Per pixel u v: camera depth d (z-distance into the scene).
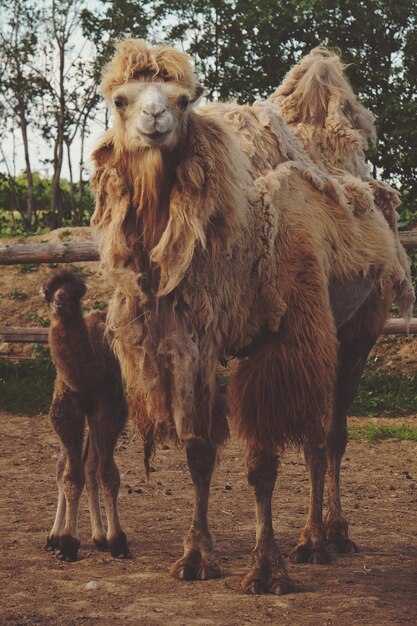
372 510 8.41
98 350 6.53
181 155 5.65
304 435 6.05
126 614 5.28
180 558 6.46
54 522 7.04
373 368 14.90
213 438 6.14
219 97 26.78
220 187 5.71
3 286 17.52
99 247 5.98
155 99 5.36
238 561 6.53
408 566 6.51
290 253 6.21
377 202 7.81
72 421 6.58
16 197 39.34
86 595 5.66
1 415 13.12
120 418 6.66
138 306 5.79
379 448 11.41
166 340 5.76
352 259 6.85
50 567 6.30
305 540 6.72
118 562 6.46
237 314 6.06
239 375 6.05
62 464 6.86
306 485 9.44
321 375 6.01
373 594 5.73
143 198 5.69
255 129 6.70
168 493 8.92
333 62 7.67
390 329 13.74
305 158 7.04
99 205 5.88
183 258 5.61
